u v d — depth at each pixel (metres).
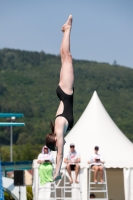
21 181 32.53
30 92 184.12
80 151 33.84
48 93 183.88
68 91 15.48
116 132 35.34
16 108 171.00
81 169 31.36
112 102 167.88
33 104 172.62
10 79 193.00
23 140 149.38
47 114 167.38
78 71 191.88
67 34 15.95
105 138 34.59
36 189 31.97
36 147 133.50
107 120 36.00
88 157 33.34
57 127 15.02
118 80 182.88
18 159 126.06
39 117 165.25
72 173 31.45
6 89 183.62
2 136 152.00
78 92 178.50
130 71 188.50
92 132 34.97
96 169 30.06
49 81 194.50
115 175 36.75
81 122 36.16
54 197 30.50
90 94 177.88
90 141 34.41
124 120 153.00
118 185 36.69
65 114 15.20
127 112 161.62
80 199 30.70
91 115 36.19
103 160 30.30
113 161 31.56
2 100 175.00
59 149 14.93
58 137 14.95
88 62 199.88
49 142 15.05
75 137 35.03
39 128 156.38
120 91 177.38
